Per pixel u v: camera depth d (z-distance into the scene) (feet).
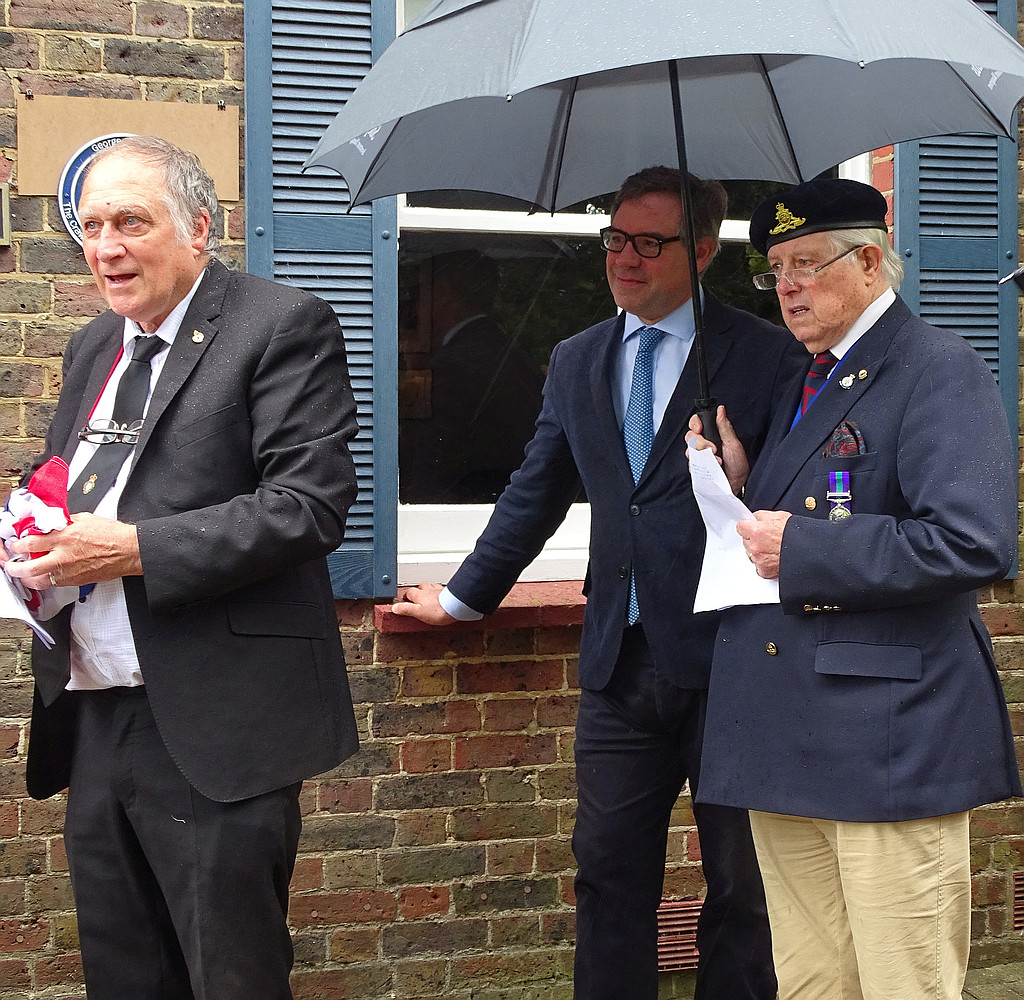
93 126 9.12
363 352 9.66
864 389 6.45
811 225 6.44
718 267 10.82
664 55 5.39
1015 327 10.63
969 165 10.47
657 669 7.76
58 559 6.24
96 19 9.12
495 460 10.50
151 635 6.59
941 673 6.15
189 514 6.51
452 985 10.07
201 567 6.39
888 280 6.66
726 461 7.28
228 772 6.60
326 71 9.41
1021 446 10.71
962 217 10.52
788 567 6.20
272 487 6.67
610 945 8.24
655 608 7.77
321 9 9.37
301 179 9.46
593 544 8.20
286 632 6.86
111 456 6.80
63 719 7.31
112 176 6.60
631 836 8.16
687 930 10.48
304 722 6.86
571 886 10.22
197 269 6.93
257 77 9.27
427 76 6.06
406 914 9.97
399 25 10.22
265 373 6.83
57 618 6.86
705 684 7.71
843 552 6.08
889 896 6.16
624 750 8.12
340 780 9.82
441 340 10.34
